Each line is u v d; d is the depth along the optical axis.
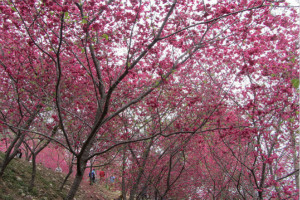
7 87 6.44
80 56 6.57
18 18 4.84
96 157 7.41
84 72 6.41
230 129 4.59
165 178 7.68
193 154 7.56
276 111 4.53
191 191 8.83
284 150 4.93
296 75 4.35
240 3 5.22
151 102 5.04
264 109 4.64
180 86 6.15
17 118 6.96
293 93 4.43
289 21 5.13
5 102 6.34
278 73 4.63
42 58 6.63
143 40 5.26
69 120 6.47
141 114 6.91
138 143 6.91
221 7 5.00
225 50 5.71
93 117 6.80
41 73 6.04
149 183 6.89
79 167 4.84
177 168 7.88
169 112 6.11
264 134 4.76
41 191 8.08
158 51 5.53
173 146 6.39
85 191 11.26
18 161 9.88
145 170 7.13
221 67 6.27
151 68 5.08
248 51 4.66
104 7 4.28
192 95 6.02
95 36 4.87
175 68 5.35
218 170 7.19
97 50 4.97
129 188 7.99
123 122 6.98
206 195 8.18
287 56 4.71
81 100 6.69
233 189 7.29
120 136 6.66
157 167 7.32
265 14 4.97
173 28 5.68
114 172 8.09
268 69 4.80
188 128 5.38
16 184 7.48
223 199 6.64
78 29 4.69
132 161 7.21
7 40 5.93
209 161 7.51
